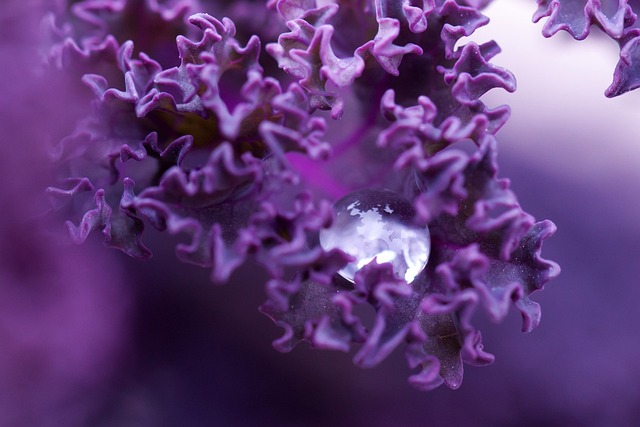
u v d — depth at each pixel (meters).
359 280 0.10
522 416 0.11
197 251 0.10
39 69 0.11
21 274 0.10
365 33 0.11
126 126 0.11
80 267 0.11
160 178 0.11
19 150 0.10
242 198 0.10
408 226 0.11
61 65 0.11
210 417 0.11
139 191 0.11
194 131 0.11
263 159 0.10
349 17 0.11
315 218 0.10
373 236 0.10
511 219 0.10
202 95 0.11
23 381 0.10
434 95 0.11
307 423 0.11
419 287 0.11
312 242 0.11
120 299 0.11
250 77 0.10
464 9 0.11
